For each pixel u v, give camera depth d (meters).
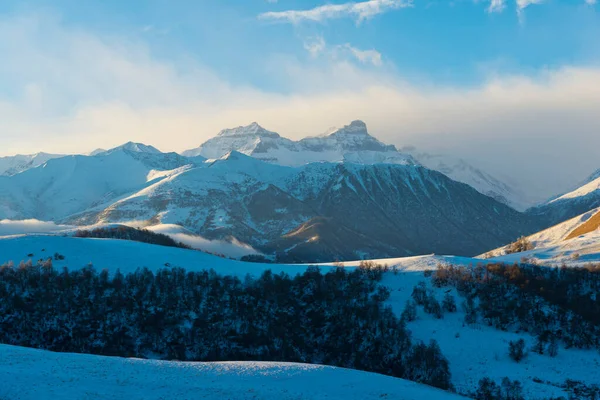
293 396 88.00
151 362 102.19
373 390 93.25
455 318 165.12
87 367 94.62
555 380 133.75
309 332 169.00
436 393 95.62
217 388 88.88
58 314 170.75
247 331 169.25
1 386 81.44
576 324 154.12
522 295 168.75
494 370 139.88
